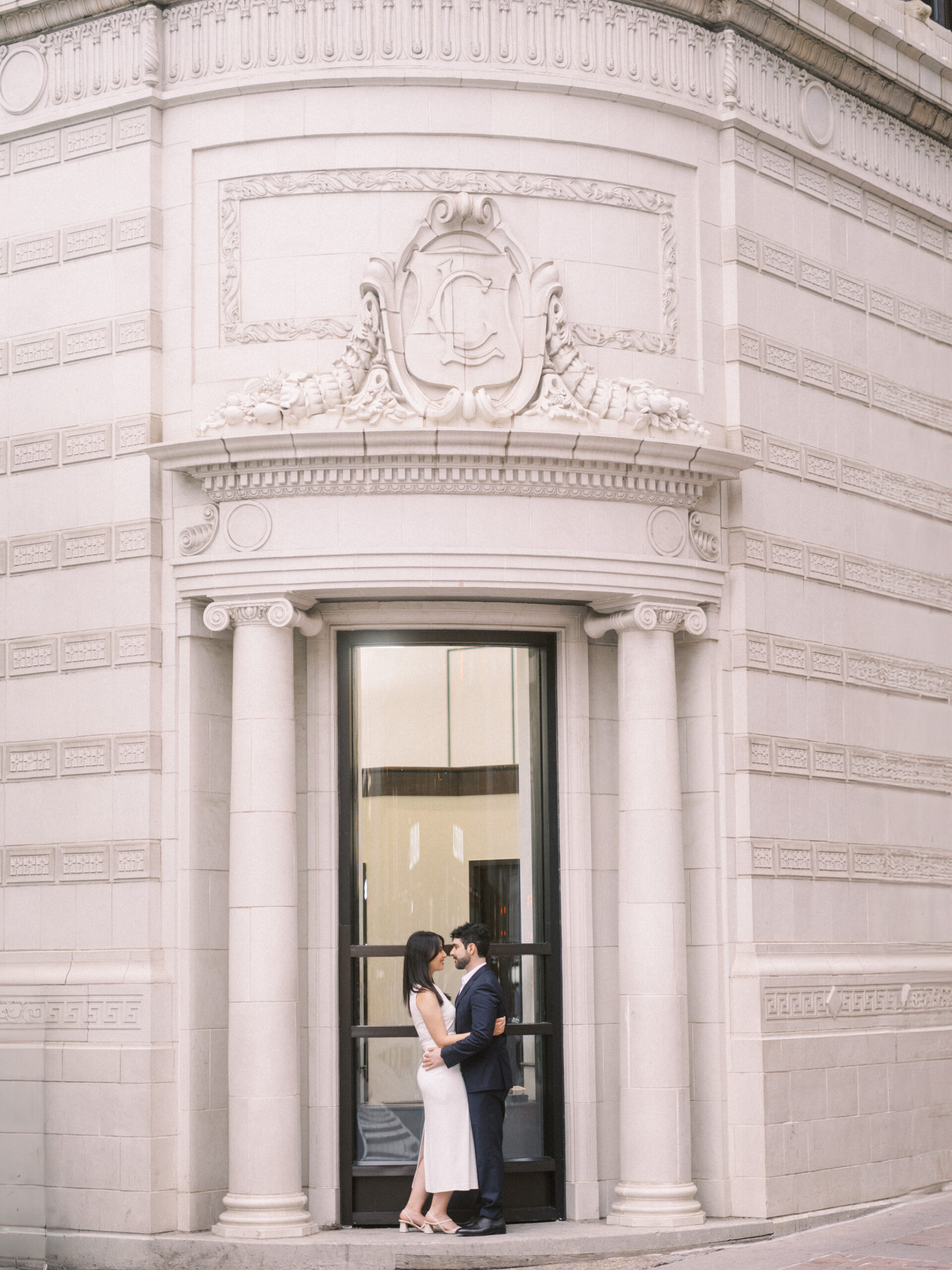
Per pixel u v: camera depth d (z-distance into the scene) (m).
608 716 15.14
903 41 17.28
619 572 14.34
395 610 14.64
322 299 14.50
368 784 14.80
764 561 15.49
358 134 14.57
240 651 14.19
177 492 14.61
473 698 14.99
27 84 15.62
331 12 14.65
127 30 15.09
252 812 13.93
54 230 15.45
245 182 14.76
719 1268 12.74
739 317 15.51
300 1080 14.24
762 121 15.97
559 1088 14.56
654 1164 13.97
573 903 14.73
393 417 14.05
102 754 14.62
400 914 14.70
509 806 14.94
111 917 14.40
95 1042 14.14
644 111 15.21
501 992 13.77
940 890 17.33
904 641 17.27
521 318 14.48
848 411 16.81
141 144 15.01
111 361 14.99
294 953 13.91
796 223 16.39
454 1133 13.56
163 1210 13.80
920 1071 16.39
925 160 18.19
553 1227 13.98
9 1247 13.27
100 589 14.83
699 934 14.79
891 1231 14.16
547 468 14.09
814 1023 15.19
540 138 14.75
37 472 15.34
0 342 15.69
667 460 14.40
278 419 14.04
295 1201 13.62
